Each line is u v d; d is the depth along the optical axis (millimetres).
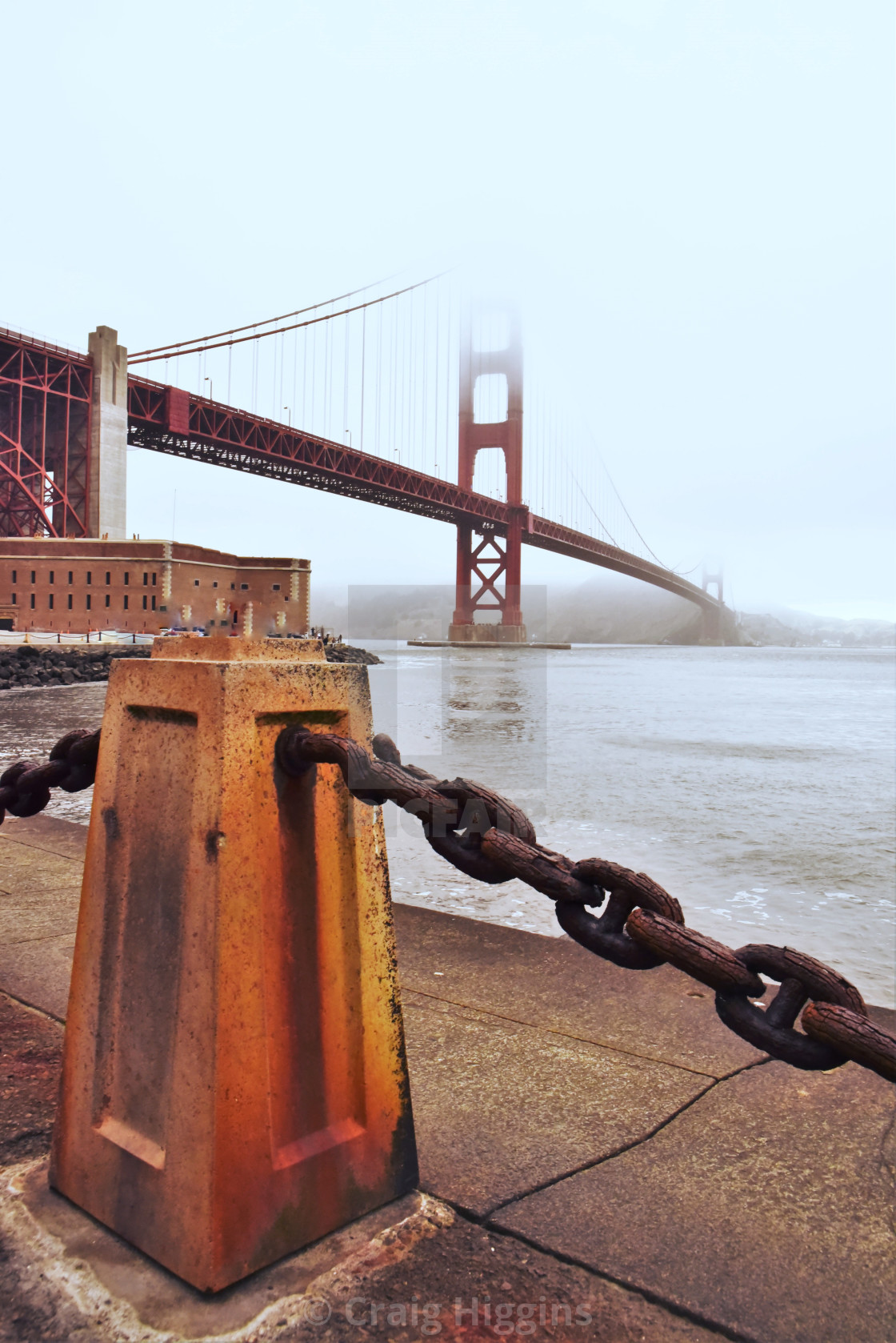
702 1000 2057
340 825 1261
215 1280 1080
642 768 15773
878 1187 1342
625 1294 1113
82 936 1289
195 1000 1103
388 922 1315
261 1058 1132
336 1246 1188
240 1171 1105
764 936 5809
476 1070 1715
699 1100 1600
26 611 51719
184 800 1154
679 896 6840
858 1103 1599
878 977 4988
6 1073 1714
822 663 111500
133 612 49281
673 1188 1337
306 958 1202
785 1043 929
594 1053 1788
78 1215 1250
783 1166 1395
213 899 1094
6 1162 1402
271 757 1162
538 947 2418
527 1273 1150
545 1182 1347
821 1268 1163
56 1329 1042
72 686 33594
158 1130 1163
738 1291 1118
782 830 9805
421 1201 1293
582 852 8305
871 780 14797
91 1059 1263
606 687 47750
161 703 1191
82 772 1554
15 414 60719
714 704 36500
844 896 6891
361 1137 1249
